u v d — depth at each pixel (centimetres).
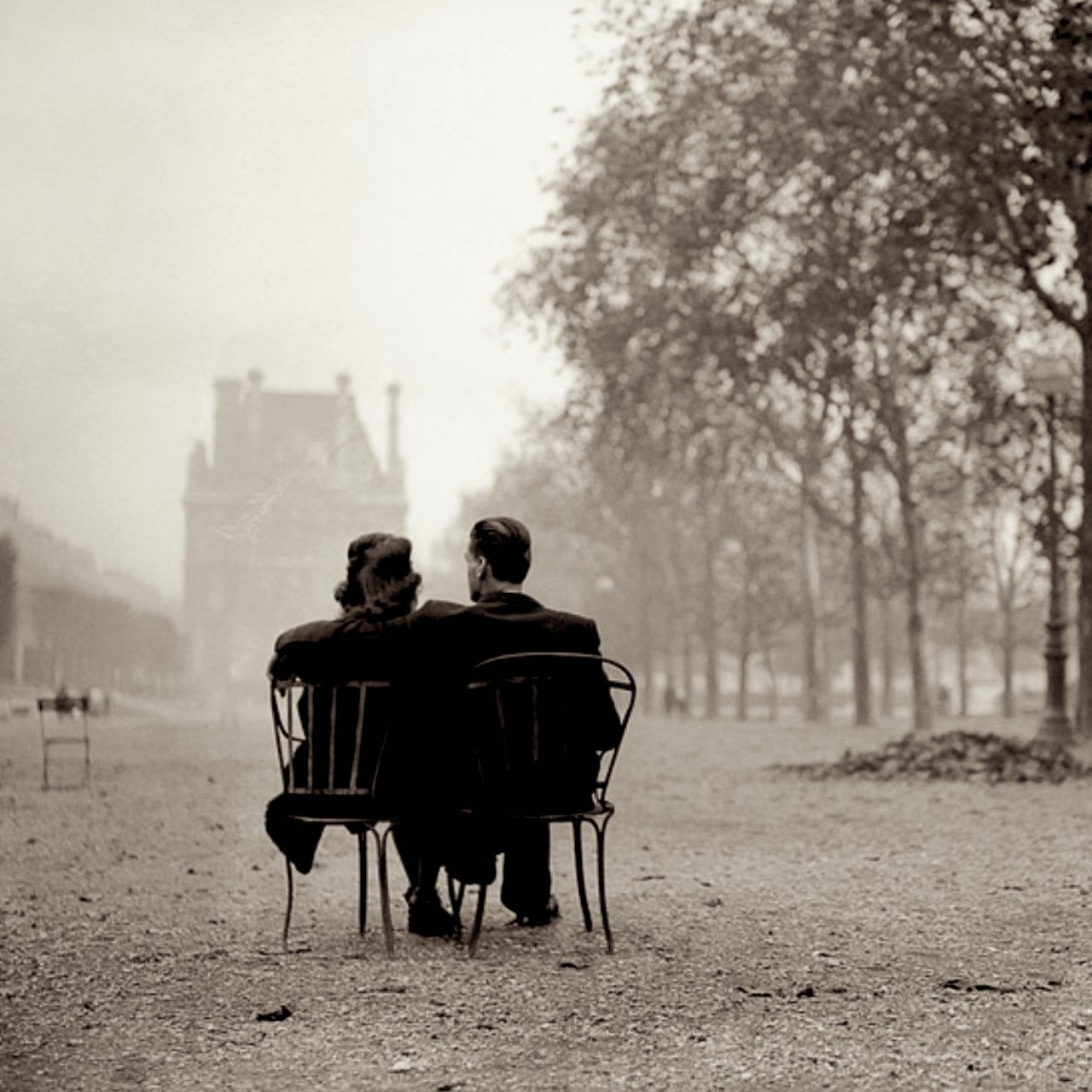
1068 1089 425
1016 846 1038
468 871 634
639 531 6150
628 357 3222
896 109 2238
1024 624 6341
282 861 988
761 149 2688
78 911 763
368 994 548
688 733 3744
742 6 2586
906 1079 433
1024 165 2059
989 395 2902
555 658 633
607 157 3009
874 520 4809
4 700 5331
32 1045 478
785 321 2873
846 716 6919
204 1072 446
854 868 923
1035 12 1864
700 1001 533
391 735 642
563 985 562
